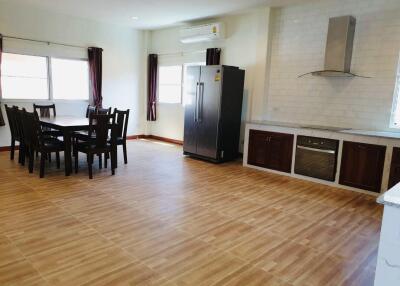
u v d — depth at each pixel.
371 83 4.51
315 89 5.11
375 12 4.38
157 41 7.72
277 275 2.22
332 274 2.26
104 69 7.15
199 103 5.73
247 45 5.87
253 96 5.84
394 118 4.40
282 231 2.96
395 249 1.38
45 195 3.64
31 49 5.99
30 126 4.28
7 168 4.70
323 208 3.61
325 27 4.90
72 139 4.74
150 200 3.64
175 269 2.24
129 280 2.08
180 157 6.05
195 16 6.14
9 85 5.88
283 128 4.96
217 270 2.25
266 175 5.00
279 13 5.45
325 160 4.52
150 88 7.84
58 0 5.29
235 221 3.14
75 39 6.57
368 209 3.61
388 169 3.95
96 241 2.60
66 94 6.71
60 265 2.23
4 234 2.65
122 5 5.46
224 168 5.36
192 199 3.74
